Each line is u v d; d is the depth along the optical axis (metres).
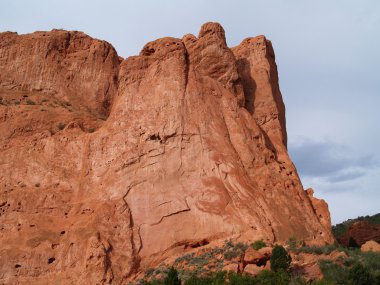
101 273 41.97
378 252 43.94
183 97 50.84
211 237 44.25
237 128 50.91
